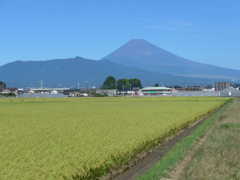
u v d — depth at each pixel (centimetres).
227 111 3903
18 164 991
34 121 2316
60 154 1140
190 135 2058
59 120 2403
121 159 1217
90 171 1007
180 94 12862
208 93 12938
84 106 4638
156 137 1652
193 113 3200
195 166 1181
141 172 1257
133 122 2277
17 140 1402
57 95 11844
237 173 1152
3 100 7044
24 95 11562
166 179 1126
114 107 4303
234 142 1647
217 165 1227
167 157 1391
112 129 1864
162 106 4556
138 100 7156
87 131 1750
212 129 2397
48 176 893
